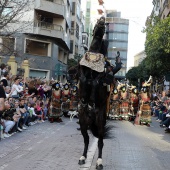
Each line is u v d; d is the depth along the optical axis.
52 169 7.49
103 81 7.68
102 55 7.84
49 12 37.28
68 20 45.81
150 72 37.97
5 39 24.77
